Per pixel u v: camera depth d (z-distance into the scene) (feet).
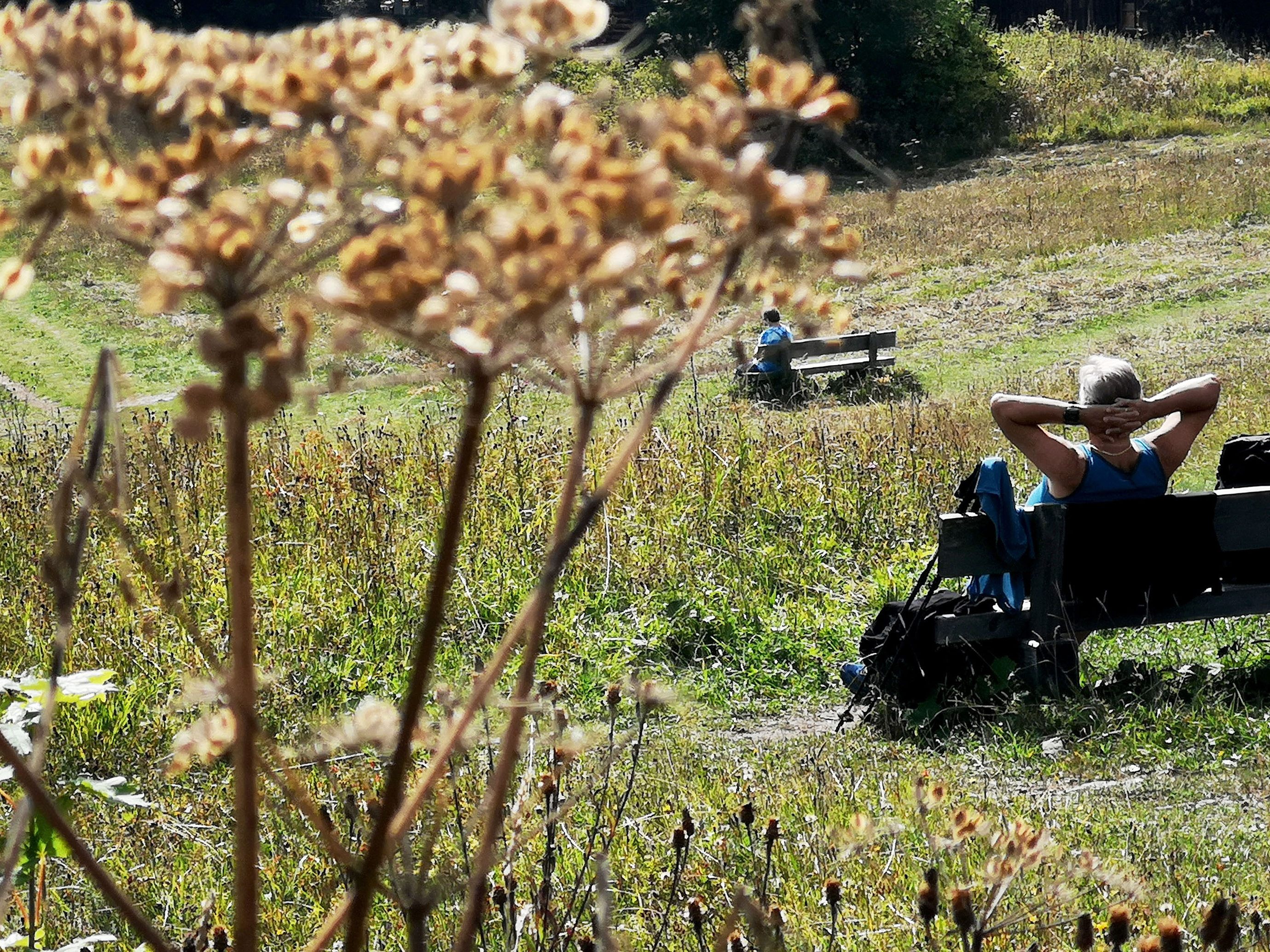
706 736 39.78
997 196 204.64
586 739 9.07
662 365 4.73
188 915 25.36
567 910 15.83
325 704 41.39
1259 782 32.01
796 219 4.33
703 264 4.54
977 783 33.37
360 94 4.14
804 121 4.37
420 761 21.62
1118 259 162.40
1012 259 168.55
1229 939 10.91
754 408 107.04
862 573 54.54
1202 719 36.68
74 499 4.89
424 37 4.40
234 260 3.80
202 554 46.91
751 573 53.47
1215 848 27.12
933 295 156.04
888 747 37.55
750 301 4.58
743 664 46.60
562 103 4.26
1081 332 134.51
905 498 60.64
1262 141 226.79
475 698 5.05
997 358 128.16
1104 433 38.91
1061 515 38.22
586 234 3.70
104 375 4.87
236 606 4.70
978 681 39.63
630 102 4.46
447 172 3.79
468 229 3.88
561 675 44.80
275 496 55.21
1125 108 251.19
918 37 245.65
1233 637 43.55
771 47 4.38
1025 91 258.98
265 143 4.08
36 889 15.47
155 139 4.07
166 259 3.78
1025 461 66.95
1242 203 182.19
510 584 50.06
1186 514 39.09
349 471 58.39
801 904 22.89
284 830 26.58
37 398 134.31
